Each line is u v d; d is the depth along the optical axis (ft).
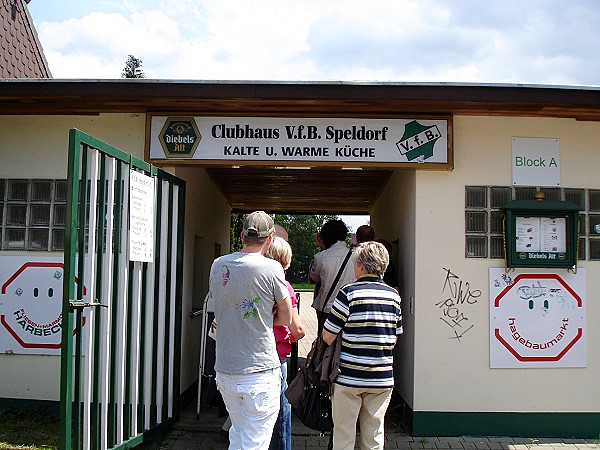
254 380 12.83
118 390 16.60
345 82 18.49
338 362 14.37
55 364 21.06
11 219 21.40
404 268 22.63
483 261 20.44
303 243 164.66
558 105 19.02
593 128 21.02
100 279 15.25
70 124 21.36
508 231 20.10
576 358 20.31
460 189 20.61
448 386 20.15
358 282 14.79
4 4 30.73
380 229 30.40
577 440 19.85
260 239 13.51
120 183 16.19
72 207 13.74
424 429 20.07
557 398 20.24
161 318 19.30
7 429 19.47
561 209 20.13
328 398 15.67
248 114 20.44
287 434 14.98
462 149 20.70
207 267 28.94
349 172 27.78
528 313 20.33
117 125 21.18
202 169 26.68
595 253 20.70
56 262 21.18
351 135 20.36
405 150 20.34
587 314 20.45
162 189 19.35
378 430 14.53
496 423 20.11
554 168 20.83
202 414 21.94
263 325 13.04
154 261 18.81
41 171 21.42
